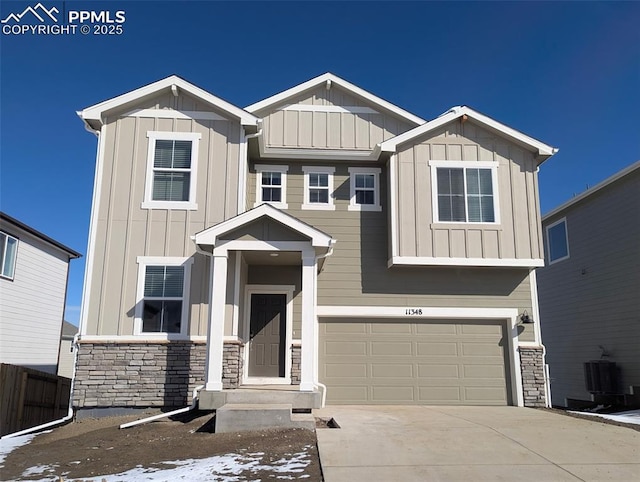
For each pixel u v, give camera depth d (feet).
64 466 22.94
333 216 42.37
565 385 56.75
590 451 23.34
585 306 53.62
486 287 40.93
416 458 21.86
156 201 37.76
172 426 30.50
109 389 34.88
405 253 39.27
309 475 19.66
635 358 45.83
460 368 40.04
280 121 46.39
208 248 33.86
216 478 19.43
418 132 40.88
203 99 38.81
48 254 62.03
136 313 35.96
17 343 55.21
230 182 38.27
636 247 46.09
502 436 25.91
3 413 36.78
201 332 35.99
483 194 40.52
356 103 47.26
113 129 38.81
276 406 28.73
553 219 60.59
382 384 39.55
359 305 40.50
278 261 39.27
